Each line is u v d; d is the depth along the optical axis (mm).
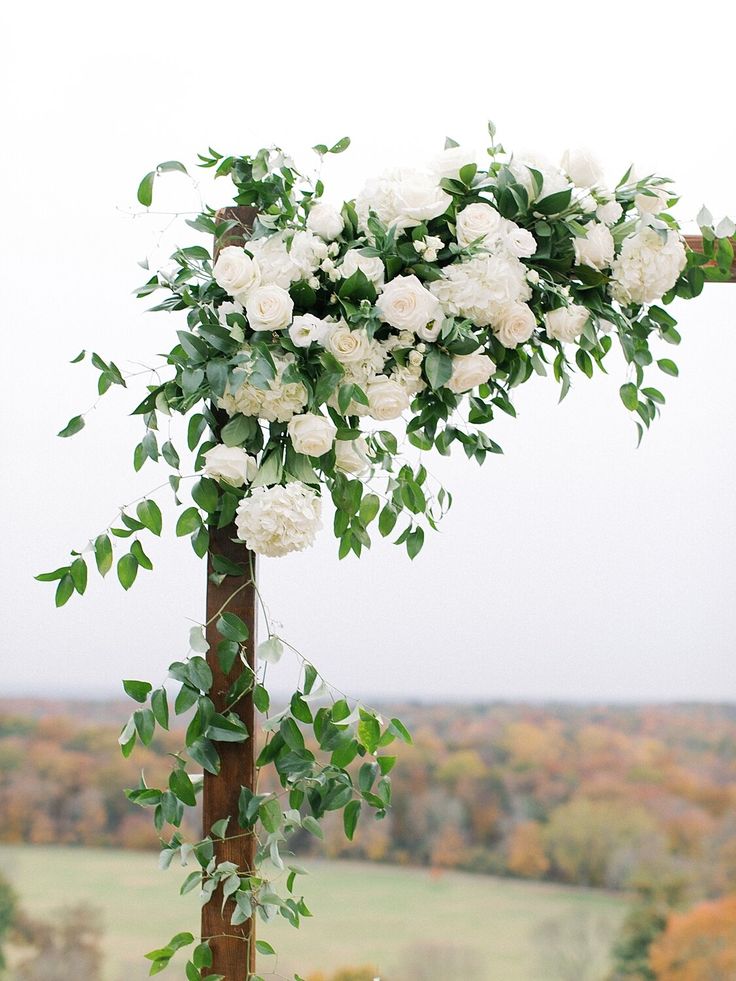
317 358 1365
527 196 1425
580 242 1438
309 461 1387
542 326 1503
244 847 1474
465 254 1375
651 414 1594
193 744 1422
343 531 1461
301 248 1378
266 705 1423
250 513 1314
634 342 1580
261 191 1444
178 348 1378
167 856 1415
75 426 1439
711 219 1591
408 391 1417
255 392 1347
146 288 1455
